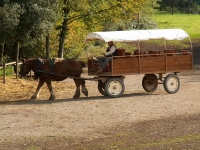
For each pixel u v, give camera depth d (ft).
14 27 95.20
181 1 371.97
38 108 60.59
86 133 46.57
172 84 72.90
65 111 58.29
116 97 69.00
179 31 71.77
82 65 69.56
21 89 80.12
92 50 147.13
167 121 51.62
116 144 41.78
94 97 69.97
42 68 68.33
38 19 97.19
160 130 47.16
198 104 62.44
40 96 72.43
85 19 119.14
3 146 41.60
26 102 66.03
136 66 69.31
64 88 82.07
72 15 118.83
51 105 62.95
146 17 225.35
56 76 68.49
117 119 53.26
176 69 72.18
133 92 75.20
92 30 123.03
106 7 117.60
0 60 112.78
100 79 68.69
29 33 97.96
